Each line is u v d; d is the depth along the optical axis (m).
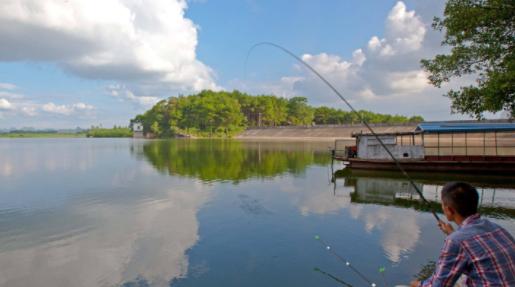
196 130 124.06
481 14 10.78
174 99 137.88
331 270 7.64
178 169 26.83
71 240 10.01
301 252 8.73
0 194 17.11
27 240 10.02
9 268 8.09
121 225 11.47
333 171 25.16
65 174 24.47
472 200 2.94
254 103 135.62
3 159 37.09
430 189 18.16
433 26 12.75
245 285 7.01
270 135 120.00
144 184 19.75
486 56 11.28
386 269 7.63
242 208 13.61
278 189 17.88
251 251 8.86
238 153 44.28
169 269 7.89
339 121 139.00
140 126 152.75
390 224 11.09
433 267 7.68
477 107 11.23
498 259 2.68
